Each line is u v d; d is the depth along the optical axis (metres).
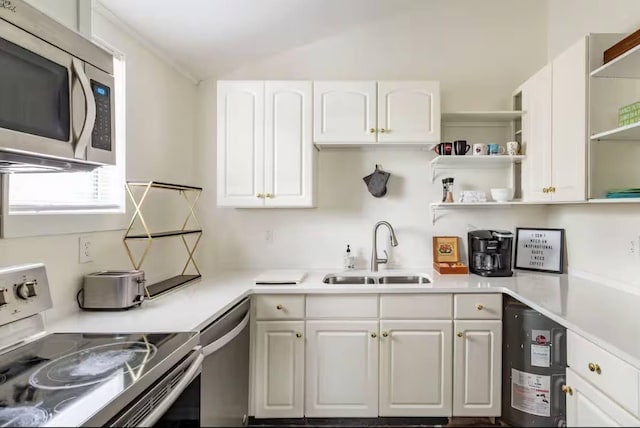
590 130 1.72
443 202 2.47
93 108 1.14
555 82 1.97
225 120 2.33
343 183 2.64
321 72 2.62
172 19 2.03
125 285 1.57
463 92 2.61
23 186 1.42
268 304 2.08
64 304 1.51
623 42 1.54
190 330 1.32
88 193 1.75
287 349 2.07
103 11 1.77
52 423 0.74
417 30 2.60
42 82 0.99
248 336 2.03
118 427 0.83
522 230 2.56
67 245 1.53
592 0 2.10
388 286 2.06
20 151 0.93
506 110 2.60
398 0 2.48
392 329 2.07
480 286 2.05
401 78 2.61
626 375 1.12
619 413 1.14
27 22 0.94
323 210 2.65
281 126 2.31
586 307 1.58
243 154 2.32
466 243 2.62
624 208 1.89
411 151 2.63
